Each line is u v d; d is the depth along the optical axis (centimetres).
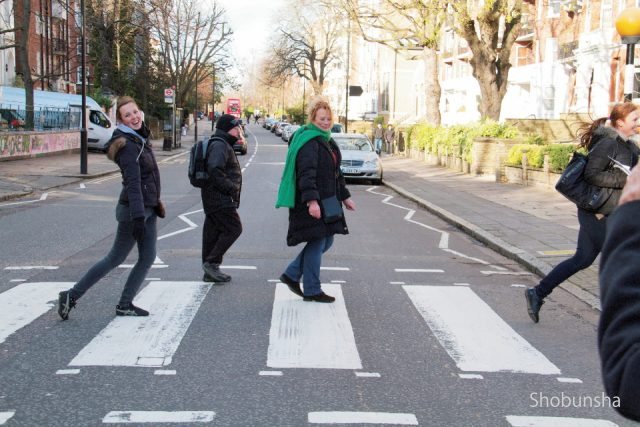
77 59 4781
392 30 2889
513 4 2464
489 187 2095
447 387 470
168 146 4169
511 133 2423
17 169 2391
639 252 140
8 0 4231
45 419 400
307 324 616
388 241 1153
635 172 149
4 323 601
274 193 1936
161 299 699
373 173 2308
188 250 999
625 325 139
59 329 587
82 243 1037
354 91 5119
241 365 503
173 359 513
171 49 5469
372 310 680
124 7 4772
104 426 391
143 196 602
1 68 4150
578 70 2822
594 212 595
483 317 662
